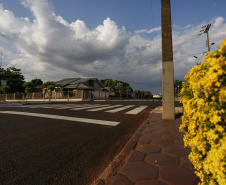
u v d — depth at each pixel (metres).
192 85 1.35
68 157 2.32
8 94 29.02
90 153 2.47
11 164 2.09
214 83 1.00
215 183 1.05
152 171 1.70
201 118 1.16
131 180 1.54
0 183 1.65
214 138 1.01
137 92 64.44
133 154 2.20
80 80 33.44
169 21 4.90
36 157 2.32
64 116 6.19
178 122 4.43
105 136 3.42
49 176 1.79
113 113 7.02
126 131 3.85
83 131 3.85
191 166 1.79
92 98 27.36
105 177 1.67
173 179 1.53
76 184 1.63
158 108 8.60
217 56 1.04
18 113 7.41
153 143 2.67
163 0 4.98
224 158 0.93
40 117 6.02
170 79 4.92
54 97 25.61
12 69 38.12
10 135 3.53
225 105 0.95
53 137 3.35
